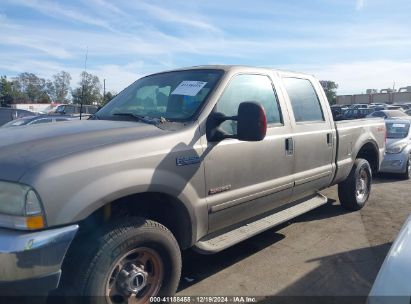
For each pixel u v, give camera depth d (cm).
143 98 409
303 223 568
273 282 386
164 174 303
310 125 486
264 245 483
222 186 355
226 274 404
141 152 292
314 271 409
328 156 519
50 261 242
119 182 273
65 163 254
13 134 313
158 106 383
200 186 334
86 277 263
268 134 412
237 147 368
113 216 294
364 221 577
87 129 316
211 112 353
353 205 613
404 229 245
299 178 458
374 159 670
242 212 388
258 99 417
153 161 297
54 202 245
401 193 779
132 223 286
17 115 1920
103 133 304
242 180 377
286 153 433
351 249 470
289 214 459
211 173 343
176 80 405
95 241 272
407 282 194
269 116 427
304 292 365
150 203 334
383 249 469
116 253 273
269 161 409
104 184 266
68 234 247
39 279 240
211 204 346
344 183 603
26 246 236
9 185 245
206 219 346
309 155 475
